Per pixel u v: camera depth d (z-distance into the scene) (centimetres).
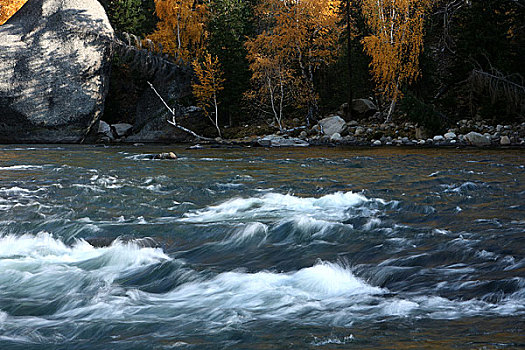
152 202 1145
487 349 392
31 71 3591
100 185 1411
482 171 1658
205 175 1645
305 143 3334
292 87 3872
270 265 680
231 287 593
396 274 618
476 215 955
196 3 5178
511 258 662
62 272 665
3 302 559
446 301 522
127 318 508
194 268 670
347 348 409
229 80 4144
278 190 1305
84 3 3869
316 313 499
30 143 3594
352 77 4031
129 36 4153
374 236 803
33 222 927
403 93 3559
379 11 3544
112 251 753
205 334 455
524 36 3625
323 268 642
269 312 508
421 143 3156
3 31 3678
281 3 3888
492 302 514
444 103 3562
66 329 484
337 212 1002
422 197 1159
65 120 3634
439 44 3978
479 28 3450
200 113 4175
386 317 481
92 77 3734
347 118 3912
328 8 3872
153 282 627
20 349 441
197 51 4616
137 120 4272
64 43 3691
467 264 646
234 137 3909
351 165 1944
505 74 3353
